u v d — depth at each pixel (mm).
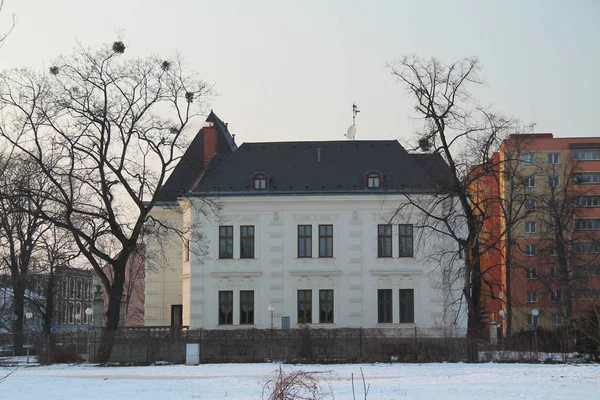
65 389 31906
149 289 69125
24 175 52562
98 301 62844
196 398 28000
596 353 43812
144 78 49375
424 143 48812
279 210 62062
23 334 55094
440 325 55906
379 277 61250
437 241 60125
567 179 68188
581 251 66500
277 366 43281
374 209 61812
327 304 61438
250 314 61625
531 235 80688
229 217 62219
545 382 31266
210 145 71062
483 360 45406
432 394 27703
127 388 31906
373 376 35562
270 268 61719
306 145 66812
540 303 74125
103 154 48625
